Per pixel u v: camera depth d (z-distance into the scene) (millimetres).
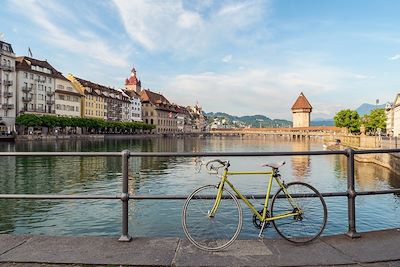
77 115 111000
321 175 35094
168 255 4391
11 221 16859
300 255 4379
